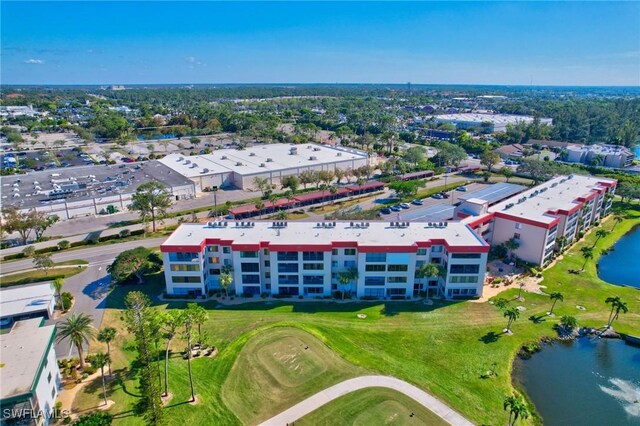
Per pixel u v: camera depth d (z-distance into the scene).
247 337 80.56
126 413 62.56
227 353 76.25
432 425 60.72
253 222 106.88
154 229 135.62
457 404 64.88
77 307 91.31
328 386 68.19
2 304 87.38
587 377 73.00
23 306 86.38
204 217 148.25
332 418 61.78
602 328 85.94
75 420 60.97
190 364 73.19
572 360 77.12
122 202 155.12
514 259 114.44
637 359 78.06
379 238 98.06
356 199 171.88
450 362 74.50
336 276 96.31
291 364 73.19
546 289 100.75
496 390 68.25
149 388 58.31
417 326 84.81
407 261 93.75
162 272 107.75
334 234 100.44
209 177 183.62
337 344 78.56
